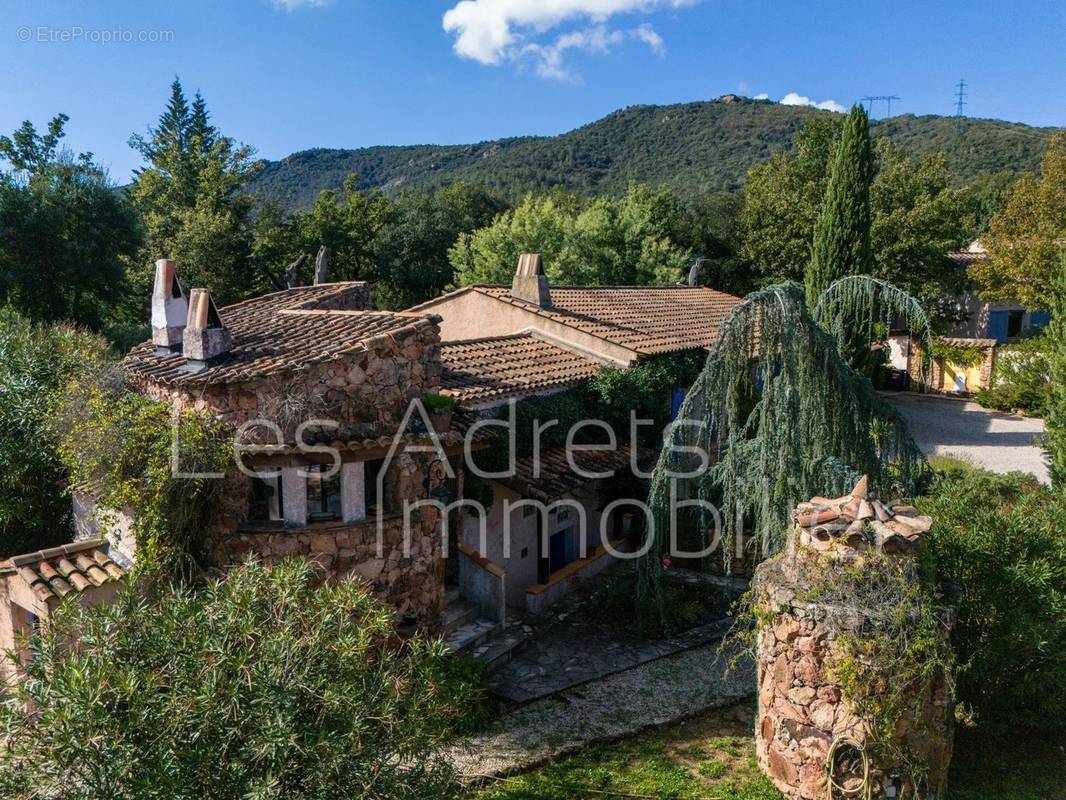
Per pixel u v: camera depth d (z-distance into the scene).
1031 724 10.03
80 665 6.18
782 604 8.92
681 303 26.02
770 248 37.06
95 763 5.81
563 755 10.16
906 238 32.75
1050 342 28.52
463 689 8.76
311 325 12.81
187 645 6.52
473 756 10.12
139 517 10.41
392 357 11.73
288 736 5.94
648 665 12.80
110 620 6.73
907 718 8.43
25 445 14.36
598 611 14.82
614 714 11.25
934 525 10.27
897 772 8.45
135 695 6.02
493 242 39.03
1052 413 16.73
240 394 10.55
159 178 44.66
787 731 9.05
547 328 18.98
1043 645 9.30
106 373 11.93
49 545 15.41
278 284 41.41
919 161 41.16
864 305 12.80
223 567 10.80
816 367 11.43
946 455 24.58
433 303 21.19
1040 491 13.09
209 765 5.93
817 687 8.75
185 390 10.78
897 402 34.25
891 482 12.32
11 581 11.51
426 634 12.36
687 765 9.92
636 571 14.38
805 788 8.86
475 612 13.93
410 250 47.38
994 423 30.05
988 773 9.71
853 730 8.50
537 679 12.31
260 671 6.19
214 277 37.41
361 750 6.38
